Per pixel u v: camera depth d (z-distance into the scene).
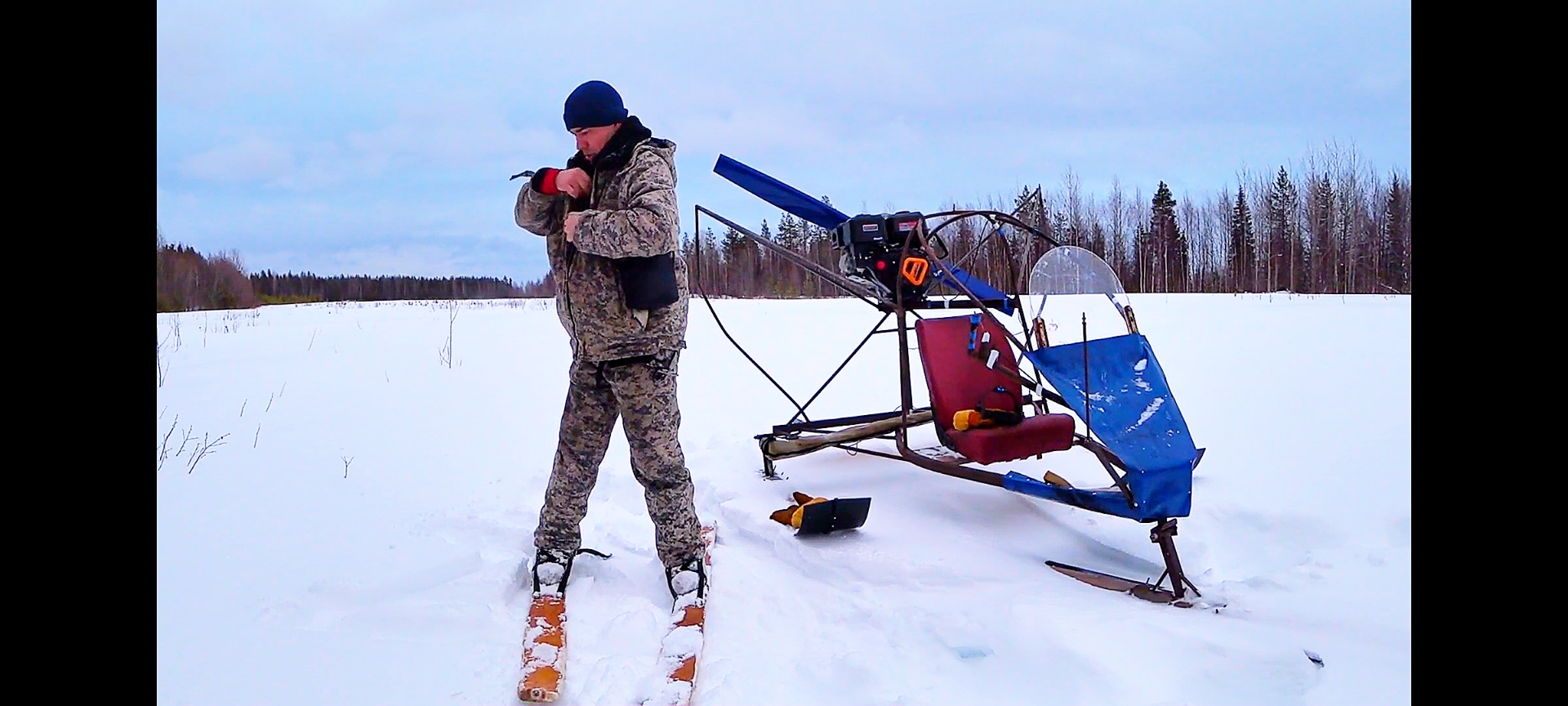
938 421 4.25
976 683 2.61
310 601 3.11
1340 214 35.22
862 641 2.92
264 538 3.70
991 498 4.48
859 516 3.91
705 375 8.79
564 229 3.11
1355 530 3.71
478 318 17.98
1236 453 5.01
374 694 2.54
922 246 4.40
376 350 11.10
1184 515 3.27
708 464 5.37
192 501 4.13
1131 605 3.15
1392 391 6.63
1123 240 39.66
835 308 18.20
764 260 31.75
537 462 5.22
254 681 2.56
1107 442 3.42
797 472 5.14
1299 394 6.70
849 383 8.16
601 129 3.11
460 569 3.44
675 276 3.12
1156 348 9.85
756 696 2.56
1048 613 2.96
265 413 6.41
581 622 3.08
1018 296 4.58
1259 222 38.34
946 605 3.11
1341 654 2.69
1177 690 2.52
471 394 7.65
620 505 4.60
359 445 5.46
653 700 2.52
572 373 3.26
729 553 3.81
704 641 2.93
